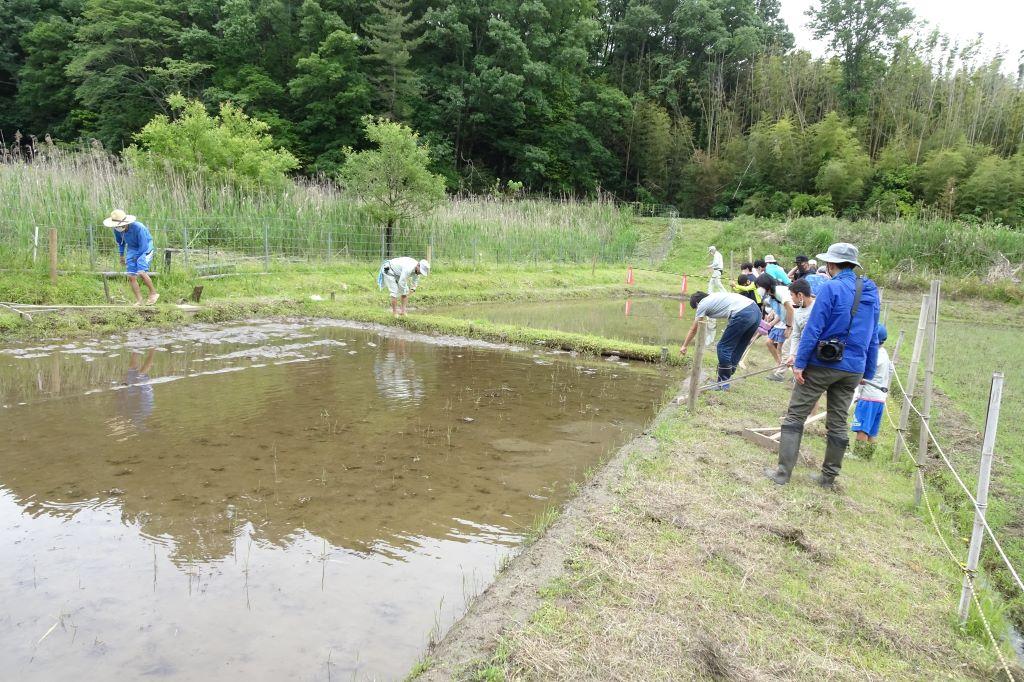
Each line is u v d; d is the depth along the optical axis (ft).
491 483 17.62
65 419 21.29
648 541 13.50
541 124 133.80
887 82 141.49
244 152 62.80
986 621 11.47
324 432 21.15
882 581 12.90
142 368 28.43
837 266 17.31
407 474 17.98
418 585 12.43
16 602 11.34
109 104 109.19
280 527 14.56
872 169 121.19
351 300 48.88
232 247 52.24
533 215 83.56
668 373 32.94
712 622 10.87
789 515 15.49
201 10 108.78
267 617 11.19
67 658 9.93
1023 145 115.14
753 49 151.43
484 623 10.44
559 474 18.48
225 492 16.22
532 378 30.32
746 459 19.22
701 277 89.61
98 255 43.37
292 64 114.42
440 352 35.27
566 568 12.19
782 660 10.05
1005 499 17.80
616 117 142.20
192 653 10.17
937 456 21.38
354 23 116.16
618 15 166.20
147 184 50.52
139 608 11.31
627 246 95.14
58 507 15.02
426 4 120.57
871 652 10.60
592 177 144.05
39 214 40.81
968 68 135.85
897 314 64.28
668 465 18.06
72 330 34.06
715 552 13.29
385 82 111.55
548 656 9.55
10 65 121.08
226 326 39.32
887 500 17.47
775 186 130.62
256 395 25.11
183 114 63.87
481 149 135.64
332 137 112.37
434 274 61.31
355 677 9.68
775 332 32.30
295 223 56.24
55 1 122.93
